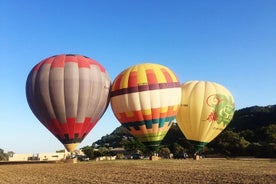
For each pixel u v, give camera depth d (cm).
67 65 3903
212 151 8256
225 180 2439
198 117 4462
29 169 4188
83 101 3853
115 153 10062
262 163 4512
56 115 3844
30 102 3994
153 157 5538
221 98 4544
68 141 3947
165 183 2344
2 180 2842
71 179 2777
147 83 3997
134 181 2505
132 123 4050
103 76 4088
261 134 9125
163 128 4081
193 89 4528
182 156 6744
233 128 11744
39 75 3894
